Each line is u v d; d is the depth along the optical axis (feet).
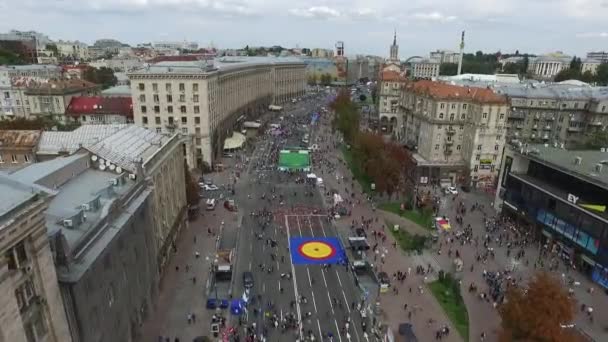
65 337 121.19
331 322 208.44
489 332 203.62
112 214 161.17
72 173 188.85
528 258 272.51
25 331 104.12
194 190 318.45
